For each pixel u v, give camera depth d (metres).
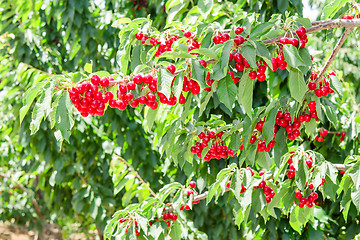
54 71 4.34
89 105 1.47
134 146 4.17
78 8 4.20
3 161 5.48
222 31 1.85
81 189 4.18
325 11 2.02
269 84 3.13
